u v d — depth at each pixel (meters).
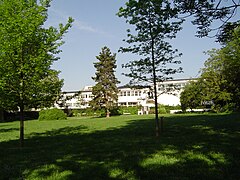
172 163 8.88
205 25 10.94
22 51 13.53
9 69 13.22
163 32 16.19
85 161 9.80
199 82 49.47
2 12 13.38
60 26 14.58
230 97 44.94
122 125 27.33
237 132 17.06
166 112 63.53
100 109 57.19
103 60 57.06
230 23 10.71
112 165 8.93
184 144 12.93
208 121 27.11
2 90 13.27
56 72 14.36
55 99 14.90
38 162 9.99
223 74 45.06
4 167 9.33
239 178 7.05
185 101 53.88
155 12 15.62
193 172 7.73
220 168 8.03
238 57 38.25
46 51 14.07
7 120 50.81
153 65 16.73
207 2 10.39
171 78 17.16
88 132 21.53
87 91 88.88
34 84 13.73
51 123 35.75
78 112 68.19
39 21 13.66
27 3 13.88
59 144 15.05
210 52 46.72
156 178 7.30
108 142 14.95
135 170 8.17
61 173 8.16
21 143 14.62
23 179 7.72
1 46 13.08
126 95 90.81
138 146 12.89
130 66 17.12
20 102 13.96
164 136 16.64
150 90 17.78
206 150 10.95
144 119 36.53
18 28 13.07
